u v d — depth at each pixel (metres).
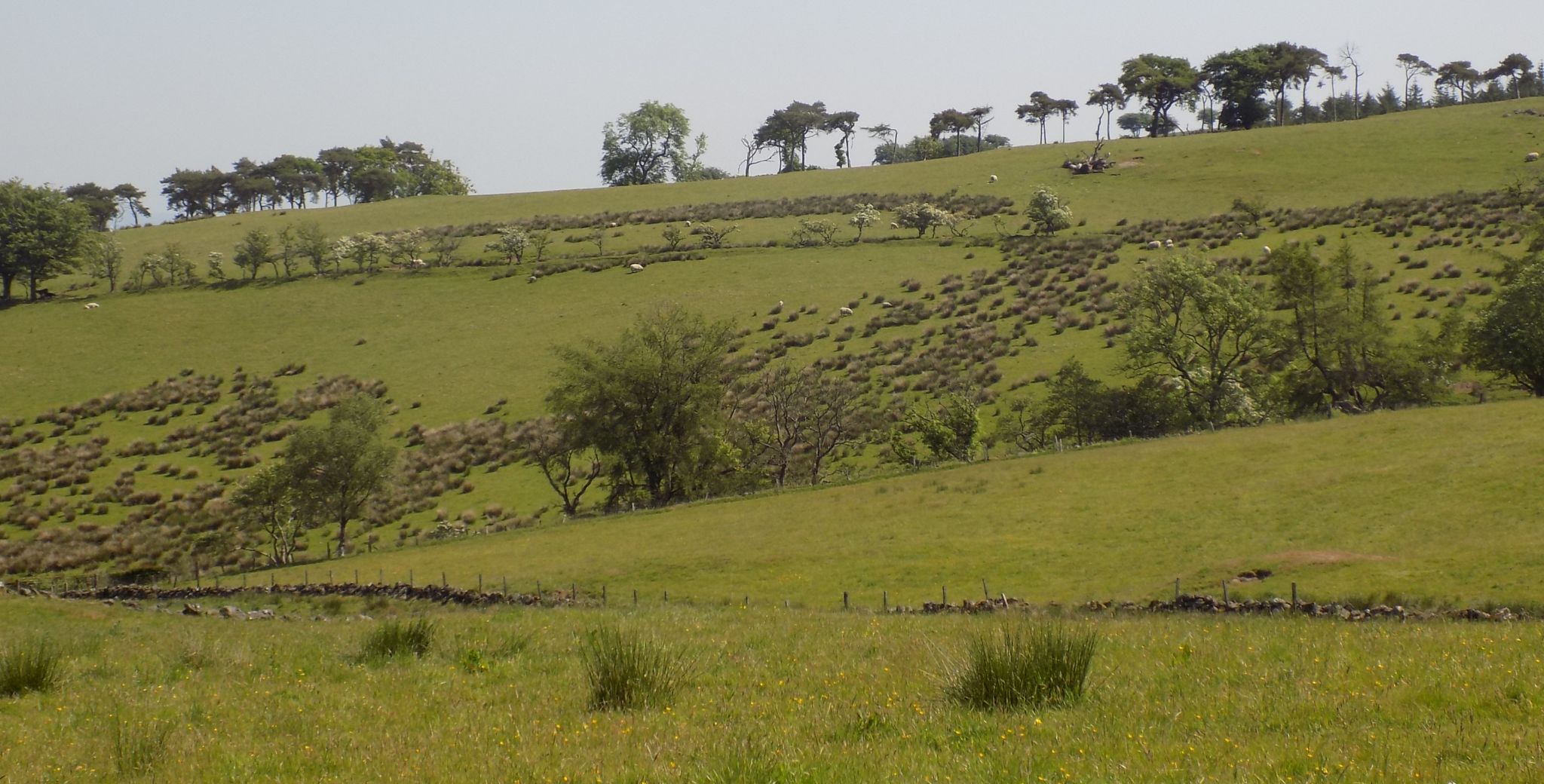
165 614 34.69
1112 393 59.28
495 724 12.72
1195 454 44.62
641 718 12.47
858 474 55.66
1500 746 9.25
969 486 46.06
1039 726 10.76
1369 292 64.44
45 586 53.91
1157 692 12.48
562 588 39.06
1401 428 42.72
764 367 83.12
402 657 18.64
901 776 9.23
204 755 11.74
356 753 11.58
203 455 79.25
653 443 61.66
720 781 9.20
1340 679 12.84
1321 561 29.86
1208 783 8.56
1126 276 92.62
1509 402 45.31
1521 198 98.94
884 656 16.80
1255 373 61.31
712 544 43.47
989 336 80.69
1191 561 32.28
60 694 16.17
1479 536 29.77
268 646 21.27
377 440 65.25
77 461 79.38
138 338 108.88
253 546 62.38
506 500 65.50
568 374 64.75
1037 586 32.09
